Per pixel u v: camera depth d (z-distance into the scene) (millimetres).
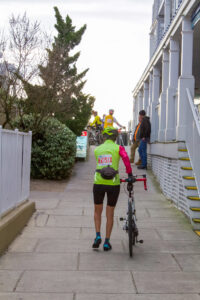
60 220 7203
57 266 4828
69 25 15102
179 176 8195
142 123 13266
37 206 8266
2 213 5656
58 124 11445
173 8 11859
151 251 5535
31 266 4809
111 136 5738
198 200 7113
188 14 8781
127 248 5676
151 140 13891
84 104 15172
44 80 10664
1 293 3961
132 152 14109
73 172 12875
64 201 8836
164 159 10164
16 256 5188
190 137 7965
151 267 4852
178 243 5945
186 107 8477
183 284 4297
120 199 9242
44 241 5914
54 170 11188
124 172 12766
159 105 12211
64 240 6008
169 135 10453
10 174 6082
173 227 6875
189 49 8938
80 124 15023
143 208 8328
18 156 6656
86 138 15523
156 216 7648
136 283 4305
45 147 11148
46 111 11055
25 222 6855
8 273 4547
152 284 4285
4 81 10109
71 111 13414
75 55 14195
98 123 19266
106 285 4230
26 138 7297
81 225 6906
